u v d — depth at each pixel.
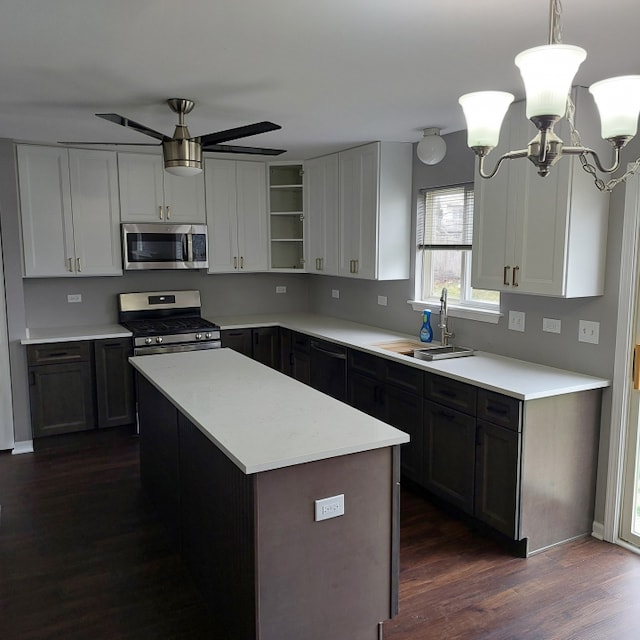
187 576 2.77
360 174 4.51
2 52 2.30
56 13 1.93
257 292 5.93
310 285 6.12
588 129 2.83
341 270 4.86
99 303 5.17
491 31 2.09
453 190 4.11
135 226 4.83
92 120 3.54
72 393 4.55
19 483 3.85
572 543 3.08
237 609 2.11
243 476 1.96
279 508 1.95
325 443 2.07
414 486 3.82
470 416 3.10
